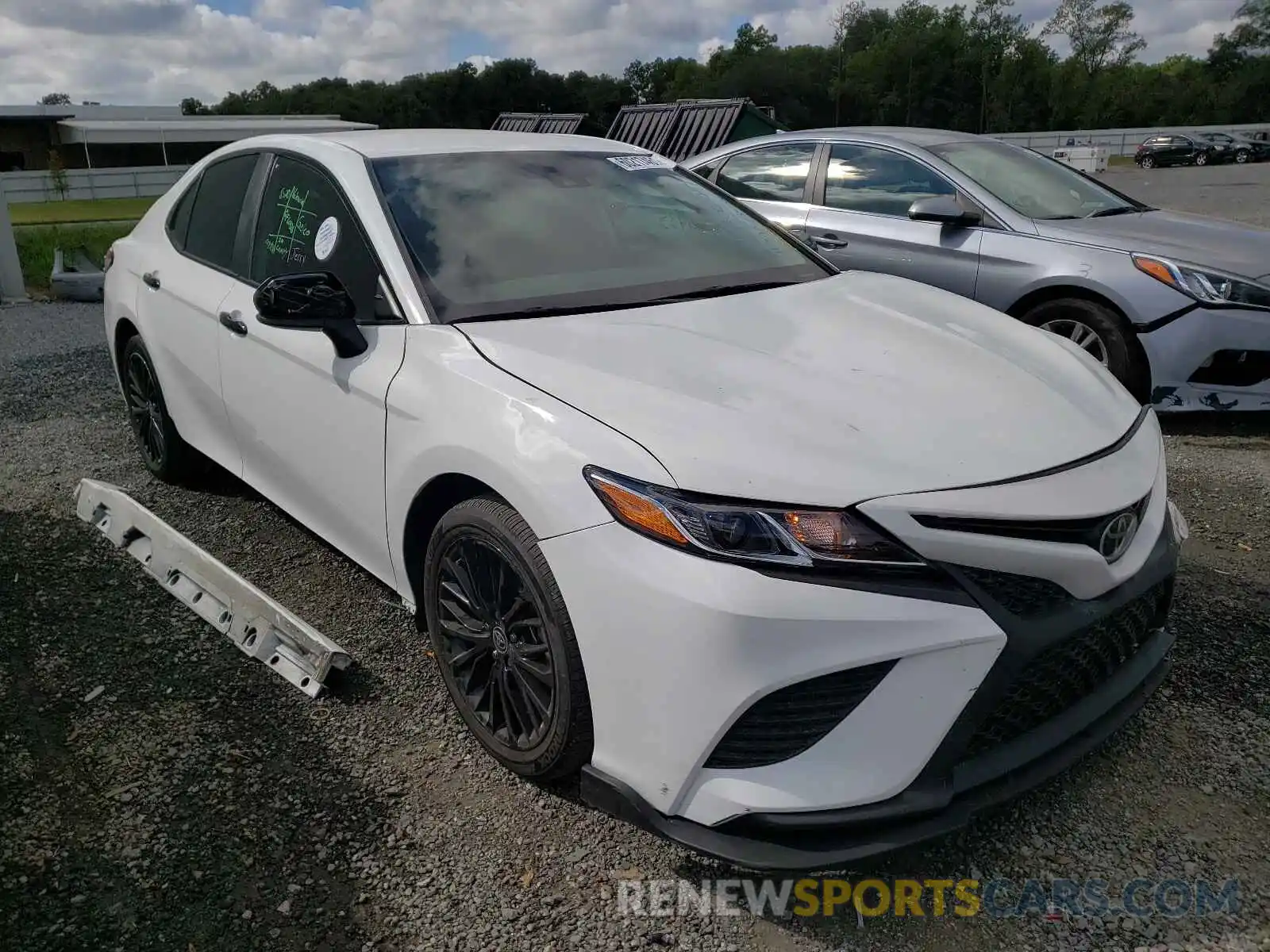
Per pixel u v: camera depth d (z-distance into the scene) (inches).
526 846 90.7
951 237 220.5
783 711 76.7
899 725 77.0
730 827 79.1
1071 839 90.8
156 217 174.1
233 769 101.3
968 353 103.9
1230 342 188.7
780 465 79.6
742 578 75.5
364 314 113.5
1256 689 112.3
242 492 175.8
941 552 77.4
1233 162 1626.5
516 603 92.1
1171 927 81.0
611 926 81.9
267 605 121.7
